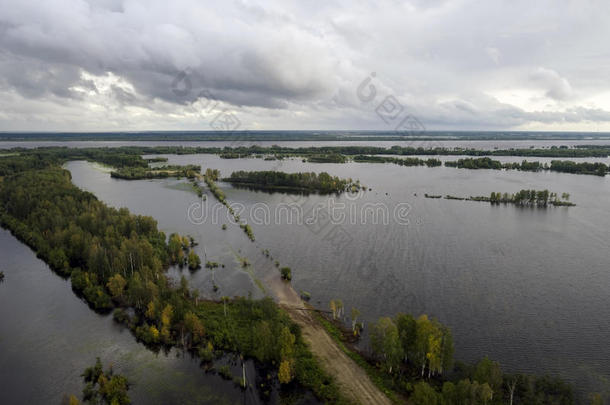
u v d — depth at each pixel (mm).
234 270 130500
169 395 74750
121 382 74500
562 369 82562
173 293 101750
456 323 99438
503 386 73875
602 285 121750
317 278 124562
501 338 93188
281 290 115938
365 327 96250
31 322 100375
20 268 133250
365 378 76875
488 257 144625
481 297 113188
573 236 170750
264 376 79438
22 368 83375
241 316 98625
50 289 118250
